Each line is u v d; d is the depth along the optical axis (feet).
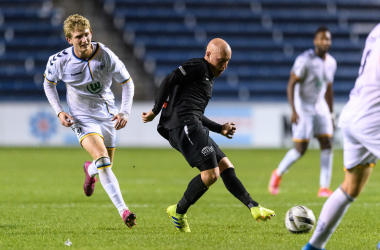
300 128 105.29
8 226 63.98
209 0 389.80
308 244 44.62
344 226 64.44
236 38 374.22
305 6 396.57
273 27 381.19
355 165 44.14
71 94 67.56
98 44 64.28
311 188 121.39
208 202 94.38
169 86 56.90
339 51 372.58
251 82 349.20
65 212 78.69
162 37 369.91
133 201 94.79
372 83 42.98
